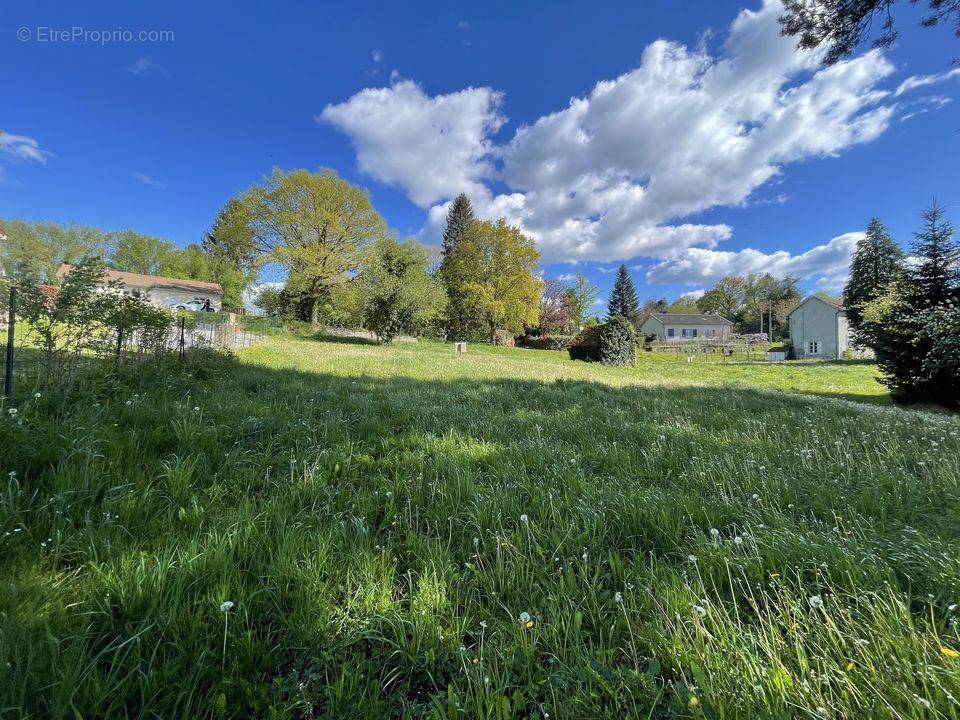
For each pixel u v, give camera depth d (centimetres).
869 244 2894
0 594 133
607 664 128
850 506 227
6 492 185
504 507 229
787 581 159
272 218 2772
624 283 6412
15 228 3884
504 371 1259
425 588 153
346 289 2728
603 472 309
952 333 885
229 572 153
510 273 3875
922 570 163
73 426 260
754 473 279
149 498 209
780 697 111
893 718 105
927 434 402
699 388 899
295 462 285
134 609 136
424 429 417
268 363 988
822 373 1928
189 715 108
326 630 136
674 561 184
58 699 101
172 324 564
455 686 121
